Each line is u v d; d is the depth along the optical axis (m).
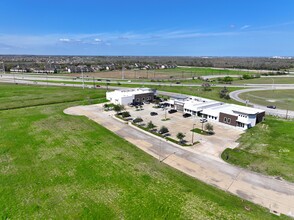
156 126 56.84
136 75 175.25
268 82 137.75
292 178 33.69
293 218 25.95
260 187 31.73
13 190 30.77
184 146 45.03
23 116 62.97
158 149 43.78
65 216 26.22
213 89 112.19
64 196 29.64
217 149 43.88
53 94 94.06
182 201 28.72
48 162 38.09
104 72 198.12
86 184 32.22
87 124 57.38
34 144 44.84
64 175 34.38
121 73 187.00
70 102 82.44
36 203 28.33
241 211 26.98
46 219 25.75
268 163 38.00
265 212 26.86
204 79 149.38
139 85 121.12
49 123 57.44
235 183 32.69
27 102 79.38
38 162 38.09
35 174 34.56
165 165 37.69
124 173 35.00
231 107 65.94
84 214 26.50
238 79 151.75
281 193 30.47
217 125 58.56
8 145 44.16
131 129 54.62
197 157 40.59
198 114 65.75
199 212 26.80
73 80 139.62
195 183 32.56
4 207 27.56
